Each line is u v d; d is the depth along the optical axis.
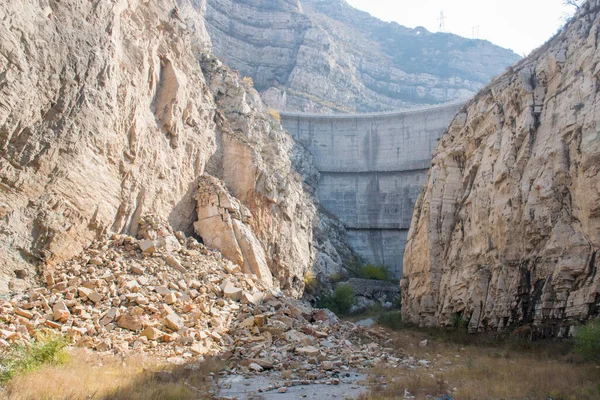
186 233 33.88
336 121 73.25
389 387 15.73
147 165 30.41
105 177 26.58
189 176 34.94
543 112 31.28
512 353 24.52
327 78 104.62
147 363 17.45
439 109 68.38
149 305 22.20
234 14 104.06
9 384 12.98
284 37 105.25
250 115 46.94
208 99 40.03
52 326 18.92
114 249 26.22
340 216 70.19
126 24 29.97
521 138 31.62
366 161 71.44
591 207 25.38
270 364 19.30
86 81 25.12
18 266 21.27
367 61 129.88
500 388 15.80
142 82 30.33
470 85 131.75
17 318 18.61
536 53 35.66
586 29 30.59
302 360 20.38
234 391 15.66
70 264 23.59
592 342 20.22
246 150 40.12
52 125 23.28
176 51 35.59
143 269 25.44
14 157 21.53
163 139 32.38
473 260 32.66
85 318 20.14
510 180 30.92
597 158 25.50
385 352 23.67
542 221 28.09
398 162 69.94
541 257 27.67
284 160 53.62
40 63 22.64
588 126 26.58
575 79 29.09
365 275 61.88
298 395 15.16
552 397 15.05
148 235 28.66
